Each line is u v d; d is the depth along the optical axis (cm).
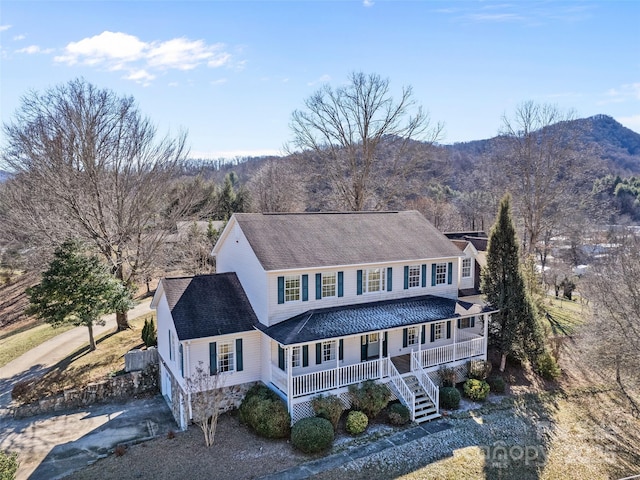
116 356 2631
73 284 2562
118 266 3173
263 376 2070
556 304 3794
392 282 2372
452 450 1761
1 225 3294
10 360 2777
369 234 2500
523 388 2347
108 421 2059
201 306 2055
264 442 1780
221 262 2584
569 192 4147
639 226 6350
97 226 3139
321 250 2220
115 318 3528
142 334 2753
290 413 1833
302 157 4588
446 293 2570
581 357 2497
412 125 4312
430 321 2164
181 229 4269
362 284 2288
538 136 4103
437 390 2031
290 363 1828
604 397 2306
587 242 5050
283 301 2052
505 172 4406
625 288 2095
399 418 1922
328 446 1747
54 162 2923
